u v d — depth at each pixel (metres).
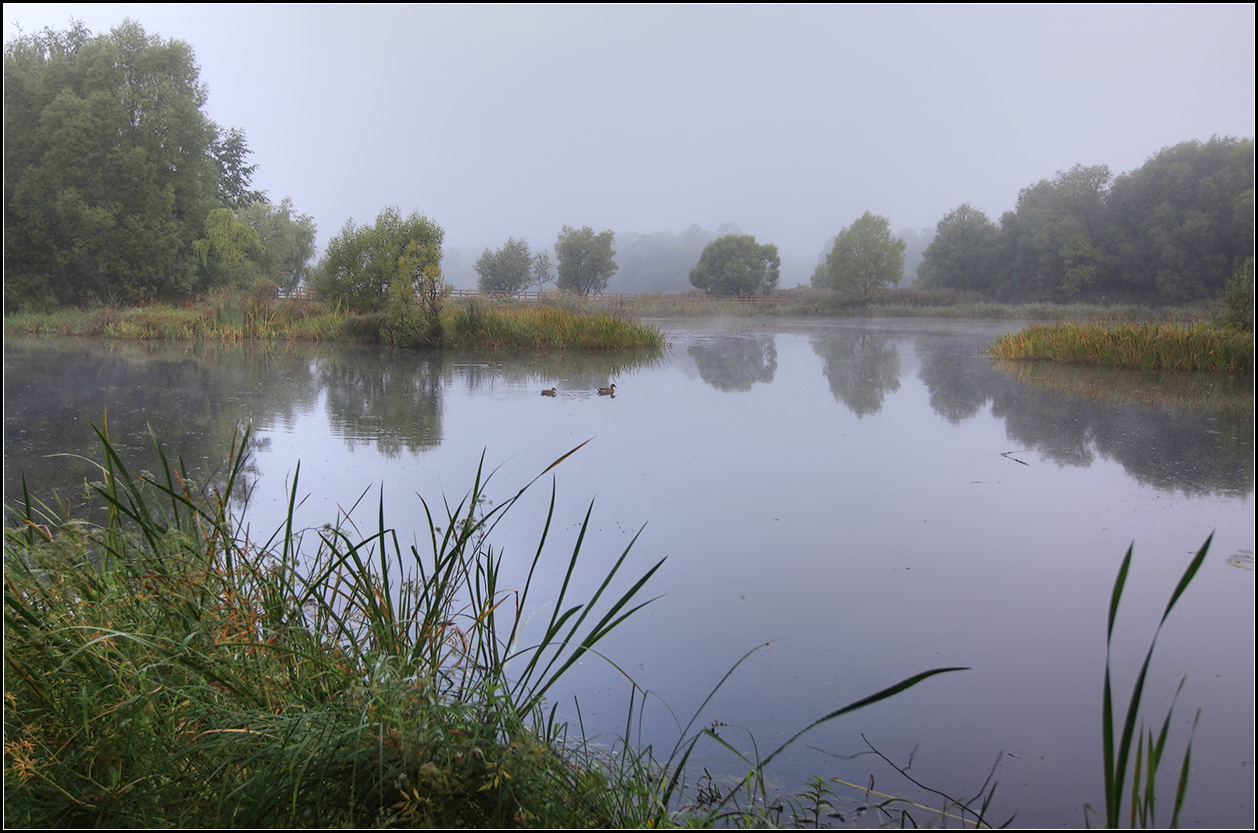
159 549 2.21
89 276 22.91
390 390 9.96
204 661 1.88
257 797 1.59
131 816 1.60
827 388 10.64
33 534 2.24
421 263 17.27
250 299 20.33
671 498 5.02
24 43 25.77
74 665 1.85
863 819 1.92
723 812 1.93
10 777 1.62
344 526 4.08
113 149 23.39
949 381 11.46
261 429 7.16
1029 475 5.77
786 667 2.78
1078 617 3.25
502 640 2.88
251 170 33.97
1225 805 1.97
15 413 7.90
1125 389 10.57
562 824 1.63
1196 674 2.77
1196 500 5.09
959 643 3.01
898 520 4.61
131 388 9.87
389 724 1.67
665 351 16.42
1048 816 1.93
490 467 5.73
